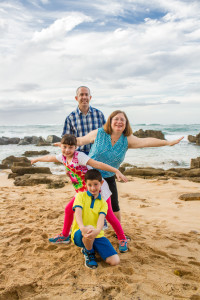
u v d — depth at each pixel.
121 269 2.93
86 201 3.13
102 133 3.55
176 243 3.71
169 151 18.98
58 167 13.56
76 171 3.30
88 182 3.04
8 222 4.52
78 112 4.56
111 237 3.87
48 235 3.89
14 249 3.45
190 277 2.80
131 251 3.42
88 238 2.81
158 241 3.80
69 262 3.09
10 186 8.81
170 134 36.75
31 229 4.11
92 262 2.99
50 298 2.41
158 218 5.12
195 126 51.97
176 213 5.50
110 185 3.73
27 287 2.60
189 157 16.09
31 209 5.39
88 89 4.48
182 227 4.54
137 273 2.87
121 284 2.65
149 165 13.78
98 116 4.64
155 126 54.53
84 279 2.74
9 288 2.53
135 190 7.93
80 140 3.80
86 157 3.23
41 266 3.01
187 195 6.74
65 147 3.20
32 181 8.98
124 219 4.98
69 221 3.49
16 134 43.12
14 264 3.04
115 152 3.51
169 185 8.54
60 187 8.20
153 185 8.62
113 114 3.40
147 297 2.44
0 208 5.46
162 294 2.49
